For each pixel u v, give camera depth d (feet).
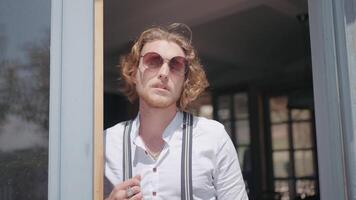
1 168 4.11
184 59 4.69
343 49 5.29
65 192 4.08
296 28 12.96
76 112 4.19
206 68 17.31
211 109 19.72
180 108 4.90
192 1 10.68
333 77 5.27
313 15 5.46
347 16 5.37
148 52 4.58
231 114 19.34
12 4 4.31
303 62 16.76
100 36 4.39
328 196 5.17
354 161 5.11
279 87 18.54
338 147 5.17
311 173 17.67
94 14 4.37
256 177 18.58
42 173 4.09
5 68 4.23
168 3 10.81
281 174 18.35
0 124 4.16
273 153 18.61
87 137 4.18
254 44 14.56
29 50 4.24
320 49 5.36
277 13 11.57
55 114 4.14
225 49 14.98
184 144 4.53
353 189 5.07
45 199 4.06
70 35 4.26
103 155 4.41
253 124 18.85
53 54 4.19
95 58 4.35
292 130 18.30
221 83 19.16
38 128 4.15
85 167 4.14
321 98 5.32
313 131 17.80
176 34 4.86
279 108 18.62
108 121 19.54
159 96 4.50
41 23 4.26
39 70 4.21
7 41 4.26
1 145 4.14
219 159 4.60
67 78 4.21
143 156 4.55
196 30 12.86
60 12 4.25
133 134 4.66
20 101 4.19
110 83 17.71
